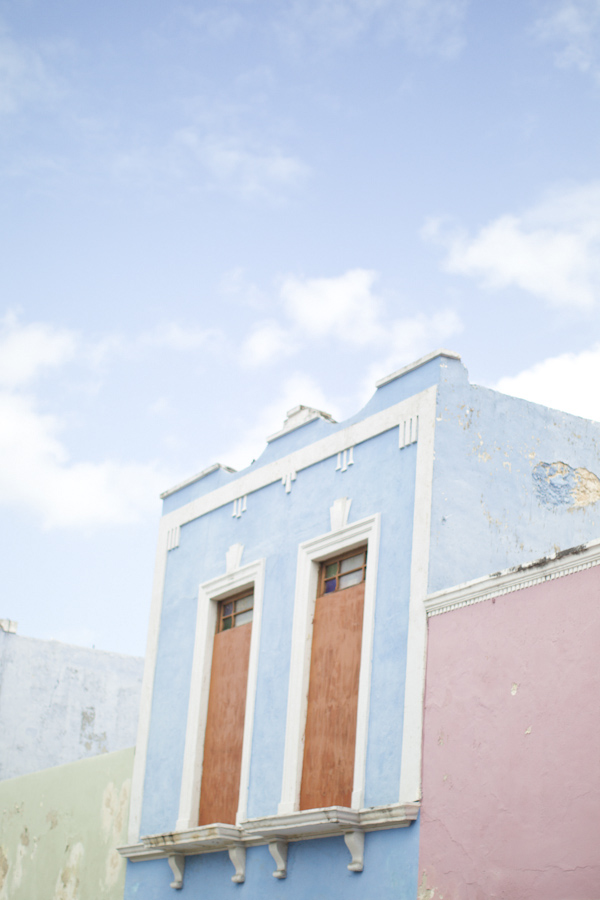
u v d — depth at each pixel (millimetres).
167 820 13609
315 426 13109
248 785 12312
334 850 10727
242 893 11914
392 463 11523
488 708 9359
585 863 8094
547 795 8562
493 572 10344
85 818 15531
